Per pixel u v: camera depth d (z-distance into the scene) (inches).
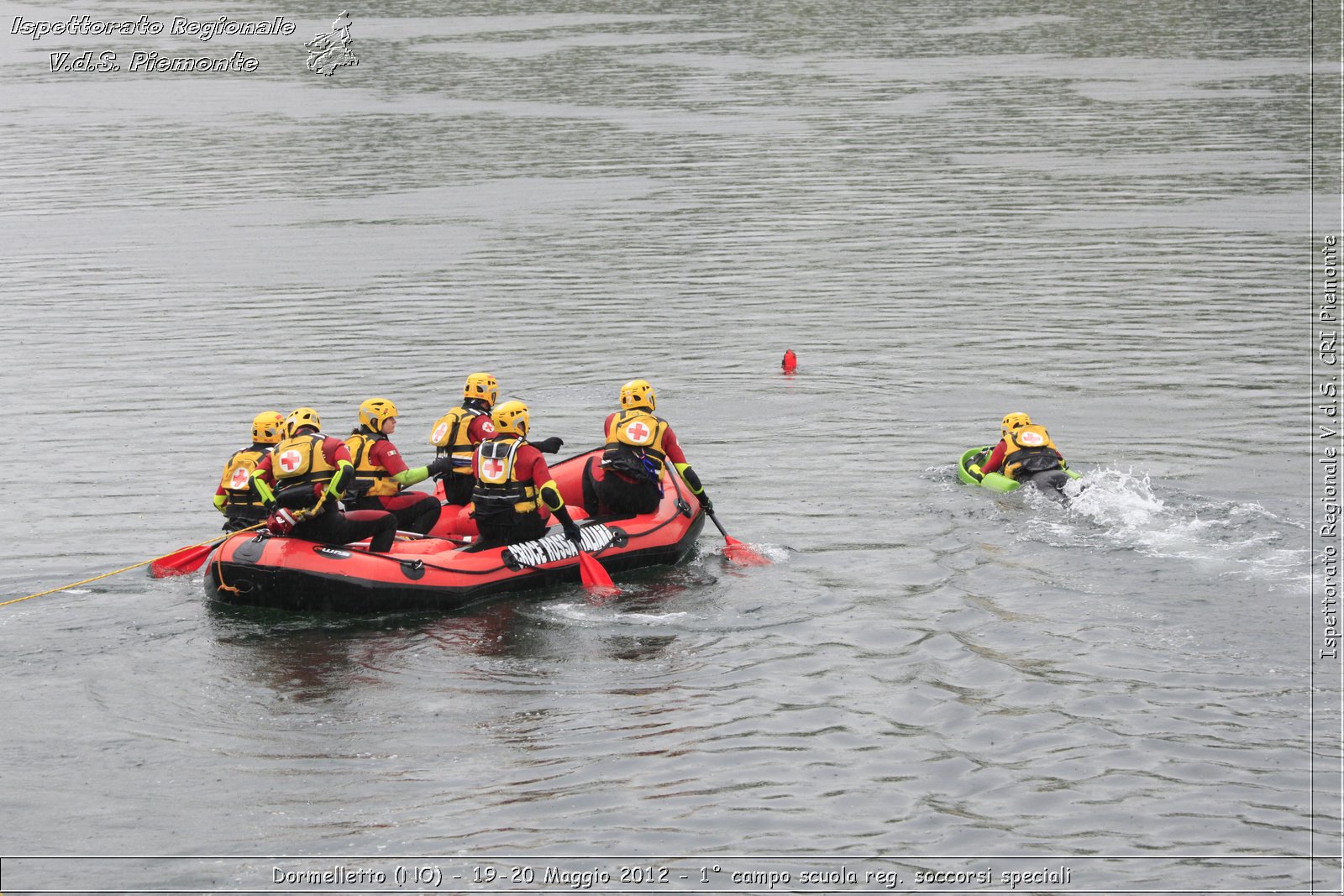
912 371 1341.0
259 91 3607.3
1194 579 818.8
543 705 680.4
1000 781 600.1
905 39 4564.5
